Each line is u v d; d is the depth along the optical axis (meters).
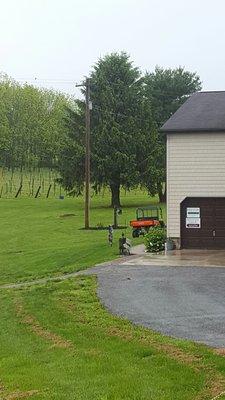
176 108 56.47
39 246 28.84
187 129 24.59
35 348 9.99
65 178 47.34
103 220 39.03
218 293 14.88
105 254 24.03
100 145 45.47
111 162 44.81
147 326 11.39
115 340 10.16
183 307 13.23
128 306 13.59
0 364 9.09
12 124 79.25
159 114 55.72
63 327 11.62
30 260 24.50
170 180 25.16
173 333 10.70
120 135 45.38
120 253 23.84
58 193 61.62
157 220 31.42
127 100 47.25
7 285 19.41
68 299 14.95
